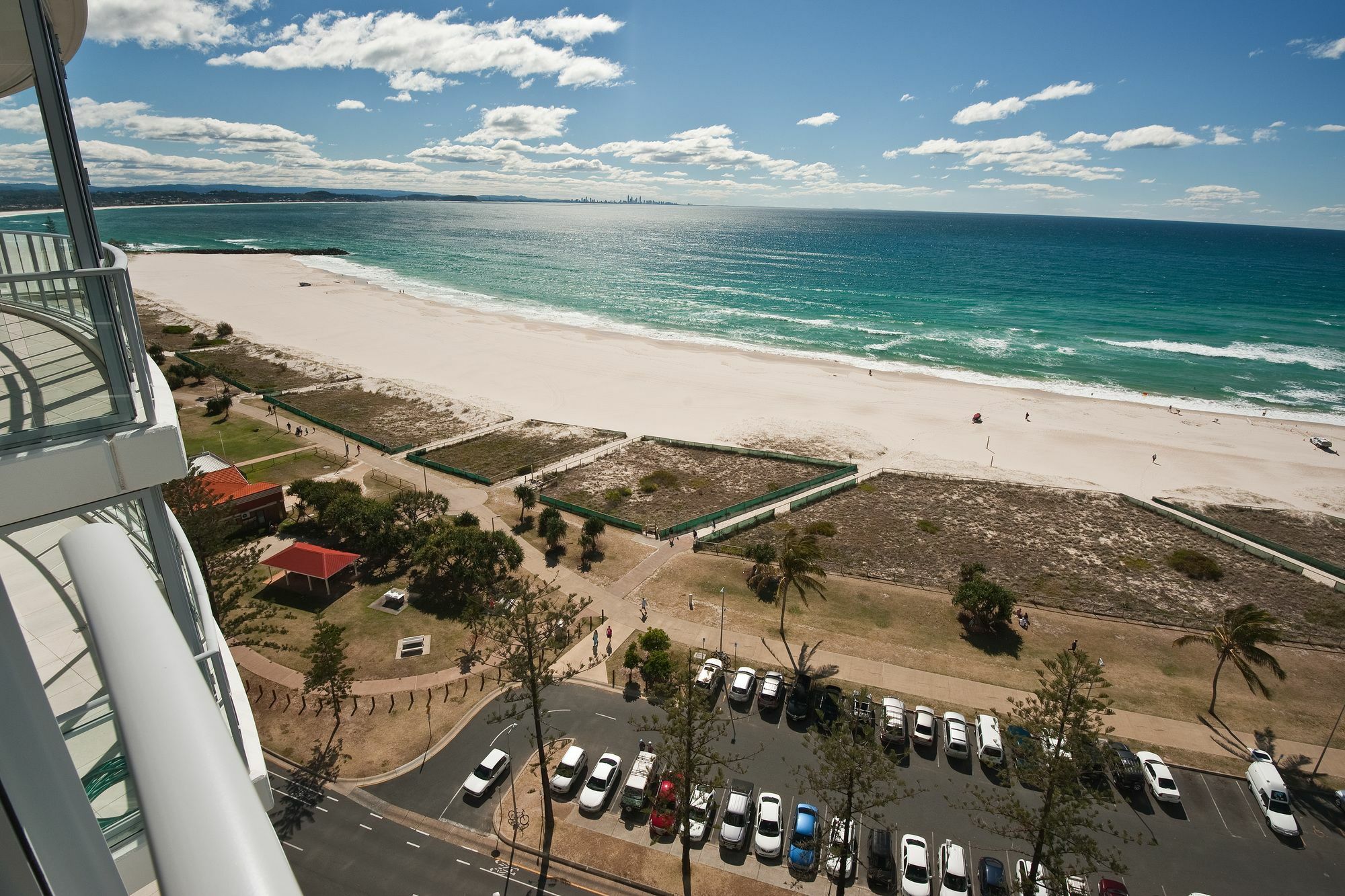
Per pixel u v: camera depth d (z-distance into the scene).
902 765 36.22
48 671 7.75
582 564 54.47
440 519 56.25
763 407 93.81
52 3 7.75
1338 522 64.94
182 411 86.25
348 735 37.00
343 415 86.94
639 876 30.39
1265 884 30.66
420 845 31.25
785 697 40.72
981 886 30.38
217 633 10.27
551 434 83.19
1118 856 31.67
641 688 40.88
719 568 54.34
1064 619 49.16
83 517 9.17
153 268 186.50
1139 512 66.69
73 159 7.41
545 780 32.03
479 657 42.94
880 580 53.34
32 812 3.99
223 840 2.86
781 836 31.95
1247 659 40.88
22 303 7.07
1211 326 150.00
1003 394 100.62
